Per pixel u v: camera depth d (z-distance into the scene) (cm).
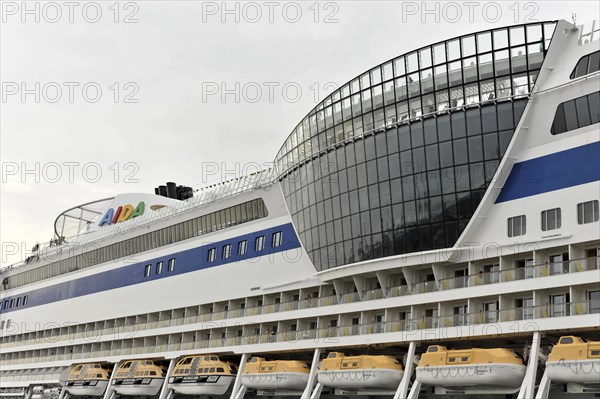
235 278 6162
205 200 6706
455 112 4500
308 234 5444
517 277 4056
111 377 6994
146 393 6475
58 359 8125
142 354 6788
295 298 5694
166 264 7056
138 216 7888
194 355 6159
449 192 4472
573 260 3822
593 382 3541
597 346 3522
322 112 5322
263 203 6119
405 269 4653
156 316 7081
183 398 6400
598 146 3916
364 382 4522
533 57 4281
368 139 4928
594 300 3669
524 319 3928
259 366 5319
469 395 4381
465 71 4481
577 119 4053
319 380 4788
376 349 4888
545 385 3675
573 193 3972
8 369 8994
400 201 4697
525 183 4216
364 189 4925
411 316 4550
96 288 8044
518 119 4284
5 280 10050
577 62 4125
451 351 4116
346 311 4953
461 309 4416
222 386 5722
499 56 4375
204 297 6438
